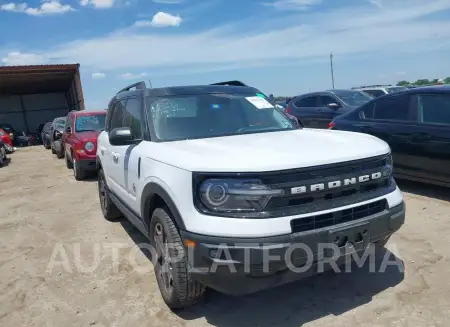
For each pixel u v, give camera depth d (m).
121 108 5.14
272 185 2.86
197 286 3.29
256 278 2.87
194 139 3.92
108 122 5.87
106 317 3.57
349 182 3.07
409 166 6.43
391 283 3.74
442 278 3.77
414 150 6.29
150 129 4.06
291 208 2.88
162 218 3.42
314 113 11.73
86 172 10.20
